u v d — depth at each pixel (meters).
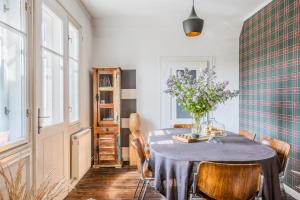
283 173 2.25
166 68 4.55
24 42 1.97
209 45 4.55
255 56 3.92
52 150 2.49
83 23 3.79
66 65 2.92
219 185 1.65
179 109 4.56
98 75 4.06
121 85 4.51
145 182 2.68
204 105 2.41
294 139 2.93
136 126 4.23
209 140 2.44
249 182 1.64
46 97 2.58
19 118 1.95
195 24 2.63
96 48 4.49
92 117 4.35
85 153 3.45
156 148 2.16
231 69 4.57
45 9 2.43
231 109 4.58
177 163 1.81
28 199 1.57
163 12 4.06
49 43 2.67
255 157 1.85
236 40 4.55
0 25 1.72
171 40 4.53
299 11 2.82
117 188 3.13
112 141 4.07
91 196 2.88
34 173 2.08
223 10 3.95
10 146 1.74
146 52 4.53
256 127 3.88
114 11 4.00
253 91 3.99
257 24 3.86
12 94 1.91
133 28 4.50
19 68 1.95
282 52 3.16
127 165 4.20
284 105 3.12
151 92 4.55
